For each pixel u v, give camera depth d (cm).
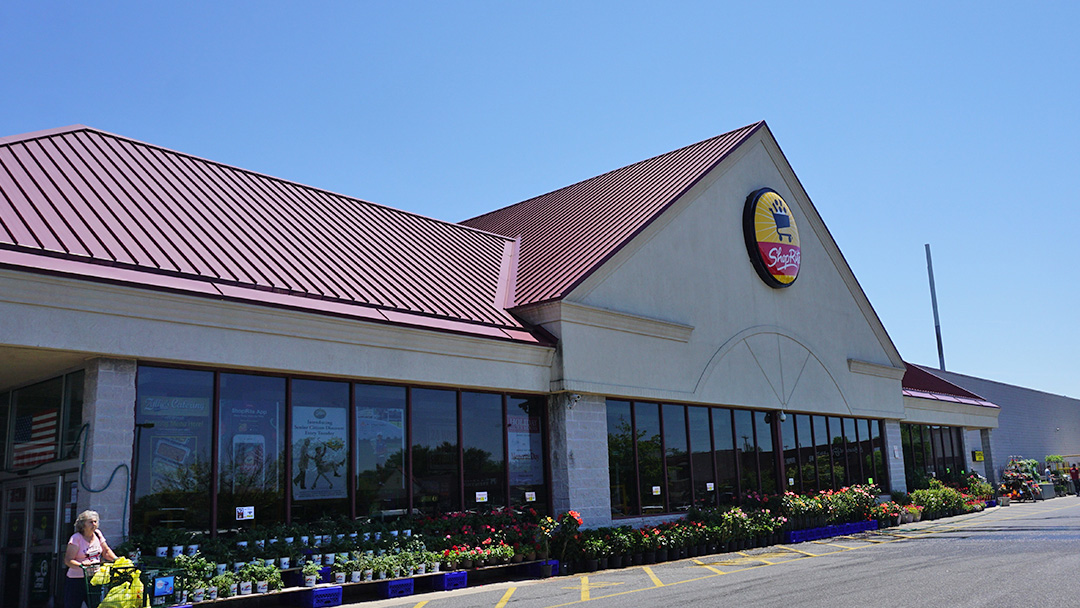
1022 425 5006
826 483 2697
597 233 2170
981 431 4231
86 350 1147
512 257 2247
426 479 1593
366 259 1755
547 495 1808
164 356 1226
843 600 1152
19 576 1309
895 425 3181
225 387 1329
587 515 1808
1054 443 5525
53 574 1228
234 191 1752
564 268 1984
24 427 1360
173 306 1237
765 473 2411
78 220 1299
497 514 1658
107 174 1516
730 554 1992
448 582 1440
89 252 1214
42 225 1228
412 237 2047
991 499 3778
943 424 3741
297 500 1390
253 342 1334
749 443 2373
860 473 2905
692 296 2216
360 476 1489
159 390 1252
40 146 1481
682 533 1939
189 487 1261
